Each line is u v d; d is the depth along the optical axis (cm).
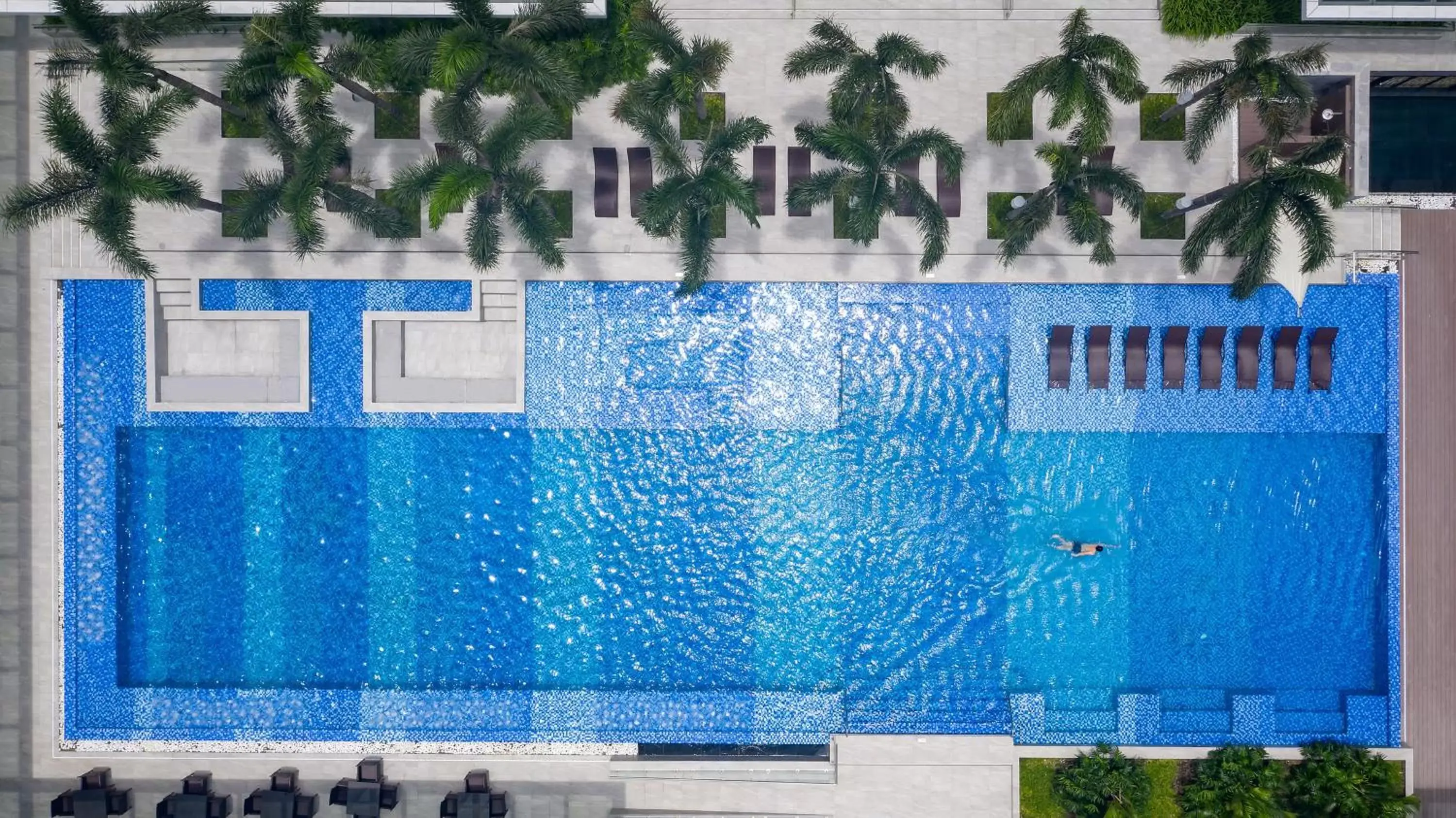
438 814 2067
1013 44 2041
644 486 2109
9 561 2069
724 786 2066
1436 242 2044
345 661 2114
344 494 2105
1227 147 2034
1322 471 2080
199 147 2042
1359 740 2042
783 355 2077
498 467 2103
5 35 2031
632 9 2008
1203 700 2083
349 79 1875
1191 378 2055
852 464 2108
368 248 2041
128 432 2098
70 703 2081
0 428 2061
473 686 2106
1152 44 2042
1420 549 2062
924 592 2103
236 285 2061
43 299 2055
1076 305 2056
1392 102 2148
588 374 2070
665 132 1733
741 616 2106
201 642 2116
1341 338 2045
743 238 2048
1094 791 1955
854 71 1756
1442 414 2059
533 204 1759
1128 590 2092
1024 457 2102
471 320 2073
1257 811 1909
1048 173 2039
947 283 2056
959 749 2042
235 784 2070
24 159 2053
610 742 2084
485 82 1831
